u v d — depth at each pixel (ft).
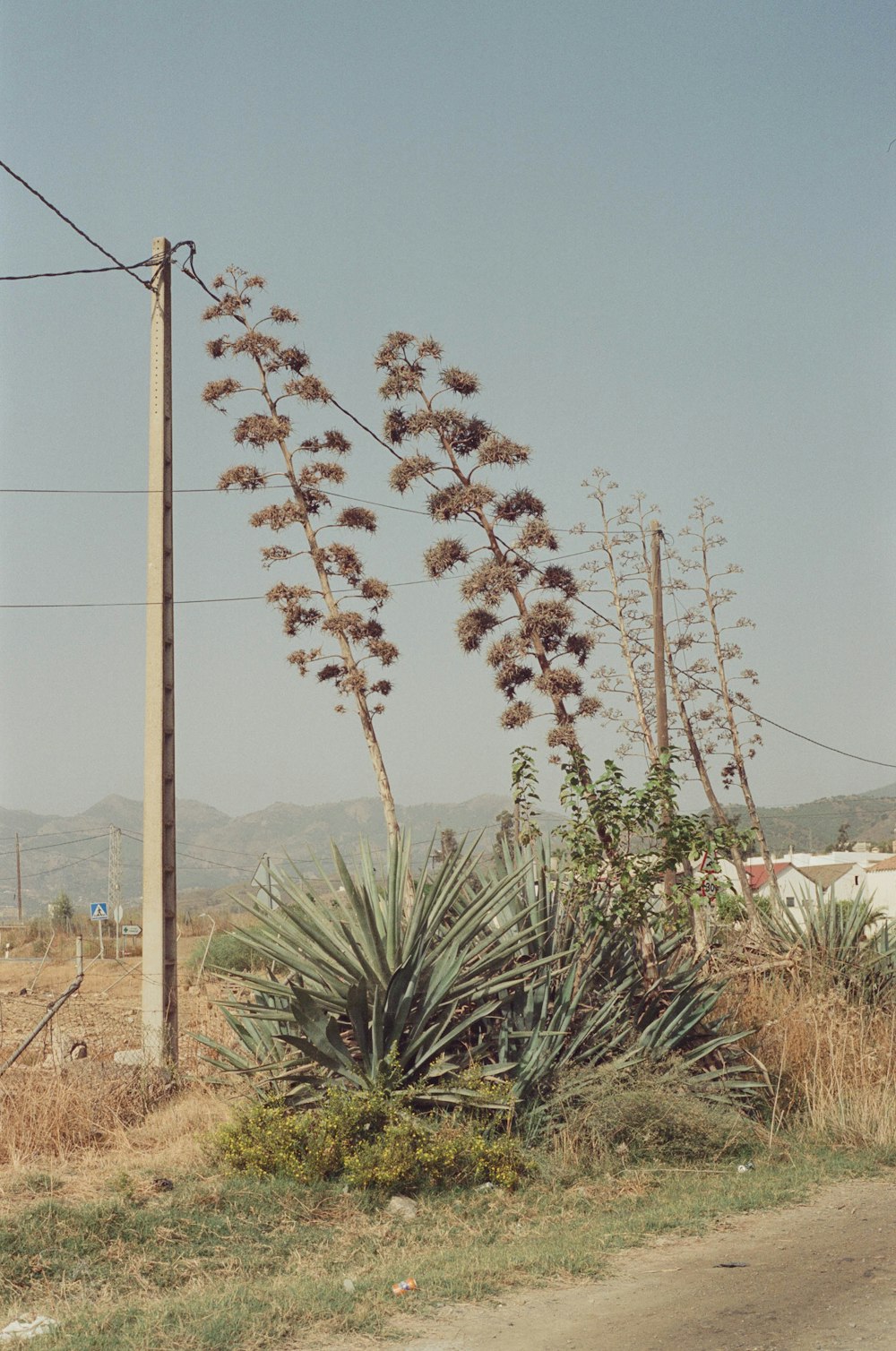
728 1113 38.83
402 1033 37.42
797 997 51.08
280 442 64.13
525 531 51.29
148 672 51.47
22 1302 24.02
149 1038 47.50
